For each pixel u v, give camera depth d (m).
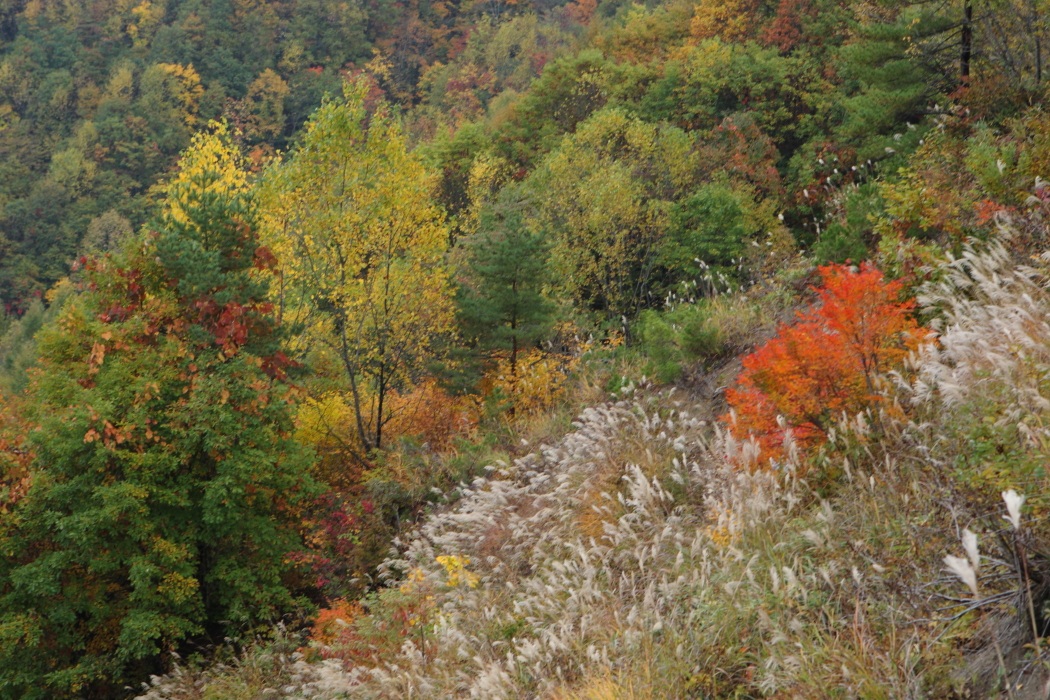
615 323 25.98
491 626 9.26
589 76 50.22
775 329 12.65
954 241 9.91
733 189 31.52
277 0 151.75
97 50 143.62
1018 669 4.65
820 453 7.29
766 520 7.19
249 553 16.84
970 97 17.52
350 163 20.88
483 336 20.09
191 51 138.62
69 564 14.98
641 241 29.77
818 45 44.66
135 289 17.31
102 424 14.99
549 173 32.72
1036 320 6.29
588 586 7.96
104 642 15.55
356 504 16.27
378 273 20.78
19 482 15.14
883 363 7.59
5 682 14.77
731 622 6.49
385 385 20.92
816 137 34.41
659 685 6.39
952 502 5.55
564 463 11.58
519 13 157.75
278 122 133.75
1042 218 9.16
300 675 11.21
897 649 5.33
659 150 34.47
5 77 137.00
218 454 15.70
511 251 19.78
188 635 16.58
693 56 45.09
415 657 9.09
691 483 9.55
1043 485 4.93
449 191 47.03
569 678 7.46
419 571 10.97
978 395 6.11
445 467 16.41
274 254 20.34
